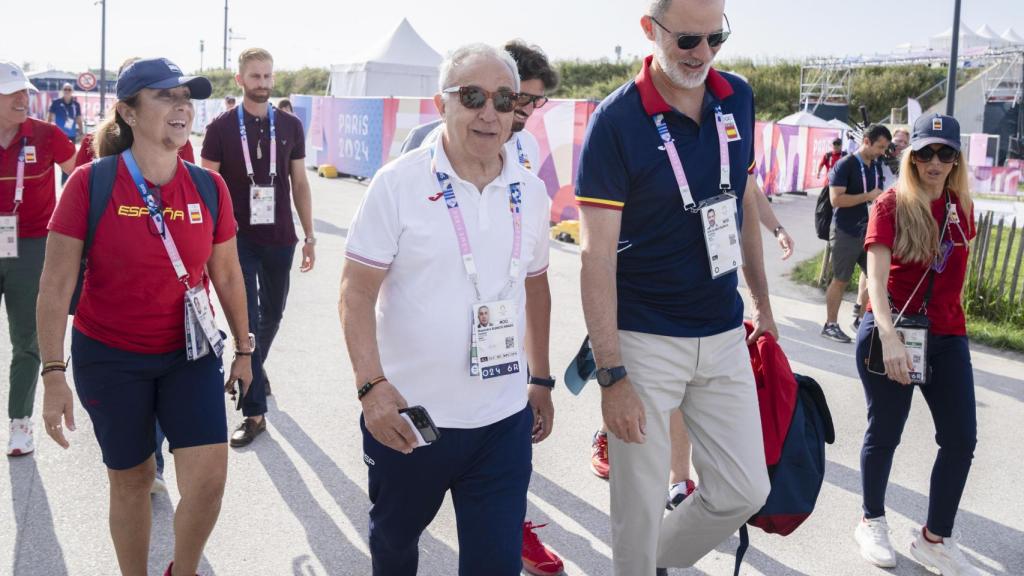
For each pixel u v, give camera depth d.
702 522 2.83
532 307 2.58
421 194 2.25
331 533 3.58
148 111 2.56
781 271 10.35
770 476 2.92
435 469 2.29
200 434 2.68
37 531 3.48
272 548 3.44
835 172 7.01
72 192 2.57
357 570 3.29
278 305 4.87
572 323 7.39
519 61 3.27
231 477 4.09
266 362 5.93
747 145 2.79
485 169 2.33
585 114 11.71
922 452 4.73
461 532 2.34
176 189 2.69
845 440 4.91
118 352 2.66
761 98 35.19
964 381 3.31
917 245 3.24
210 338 2.75
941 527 3.38
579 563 3.41
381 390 2.15
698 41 2.47
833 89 34.66
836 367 6.37
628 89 2.65
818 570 3.44
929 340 3.34
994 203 18.69
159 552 3.34
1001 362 6.64
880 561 3.46
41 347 2.56
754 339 3.04
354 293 2.24
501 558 2.27
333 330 6.82
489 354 2.29
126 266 2.60
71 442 4.43
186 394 2.71
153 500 3.78
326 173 19.86
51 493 3.83
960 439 3.30
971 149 24.67
